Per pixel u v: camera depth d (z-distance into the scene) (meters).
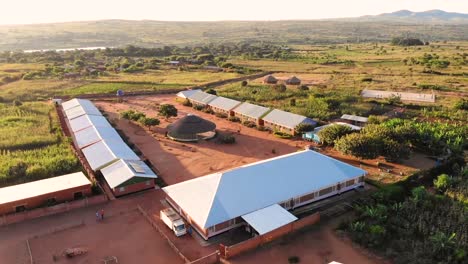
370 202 49.31
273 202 46.34
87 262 38.75
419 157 66.44
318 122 86.00
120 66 193.00
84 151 67.06
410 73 159.00
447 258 37.50
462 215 44.59
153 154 70.44
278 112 87.69
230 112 97.44
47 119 91.50
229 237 43.31
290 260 38.53
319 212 47.06
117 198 52.94
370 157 61.53
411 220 44.91
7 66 187.00
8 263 38.59
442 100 108.25
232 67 186.88
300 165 53.09
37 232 44.22
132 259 39.25
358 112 95.25
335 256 39.31
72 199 51.97
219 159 67.88
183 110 106.19
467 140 71.81
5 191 50.41
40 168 58.97
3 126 84.75
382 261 38.28
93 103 113.19
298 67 190.12
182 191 48.12
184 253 40.34
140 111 104.62
